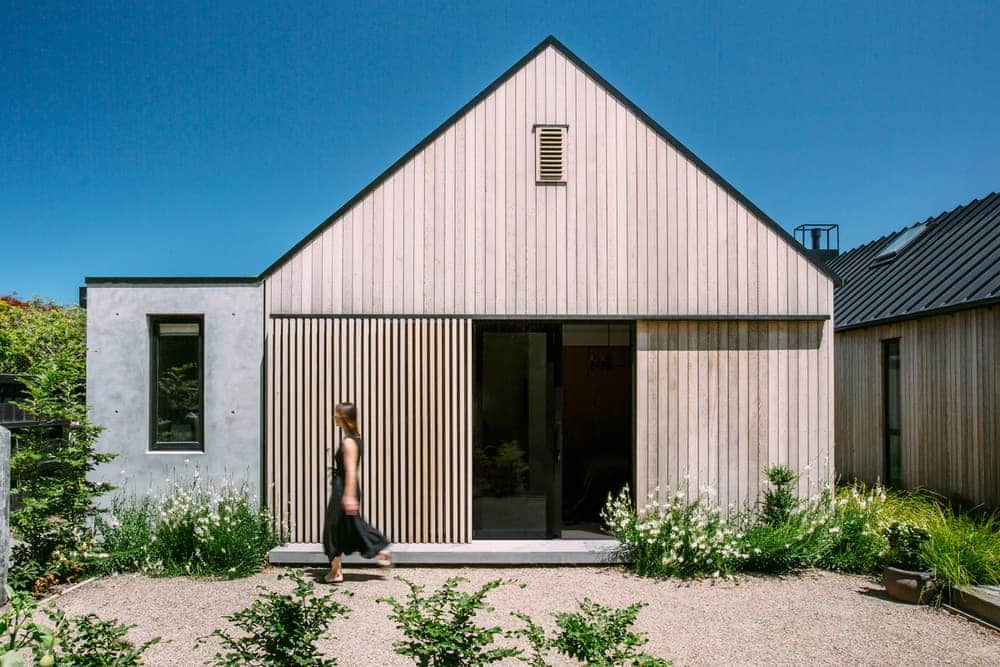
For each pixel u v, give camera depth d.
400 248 7.85
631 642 3.36
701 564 7.05
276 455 7.70
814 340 7.99
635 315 7.88
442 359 7.80
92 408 7.25
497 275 7.87
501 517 8.05
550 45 8.00
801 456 7.90
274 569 7.14
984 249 9.94
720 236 7.96
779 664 4.80
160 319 7.91
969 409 9.17
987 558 6.17
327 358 7.77
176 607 5.84
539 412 8.12
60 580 6.49
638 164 7.95
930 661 4.87
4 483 5.90
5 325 13.78
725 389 7.92
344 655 4.79
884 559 6.93
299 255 7.83
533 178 7.92
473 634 3.32
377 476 7.71
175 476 7.68
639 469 7.84
